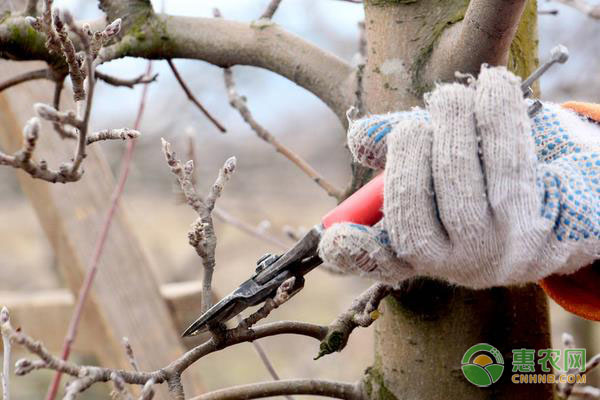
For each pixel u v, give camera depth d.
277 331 1.32
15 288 6.75
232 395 1.45
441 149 0.99
